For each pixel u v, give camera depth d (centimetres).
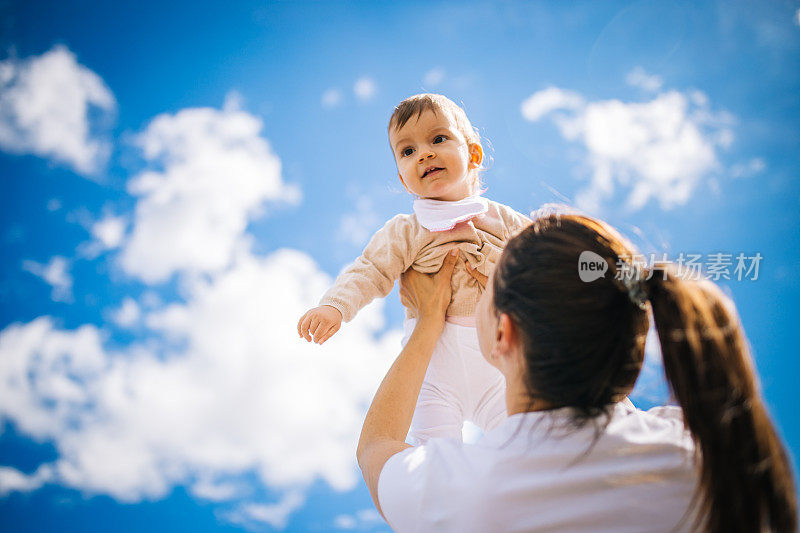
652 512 63
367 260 142
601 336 68
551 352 69
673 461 65
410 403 94
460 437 127
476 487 65
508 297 73
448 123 148
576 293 69
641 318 71
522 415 70
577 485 64
